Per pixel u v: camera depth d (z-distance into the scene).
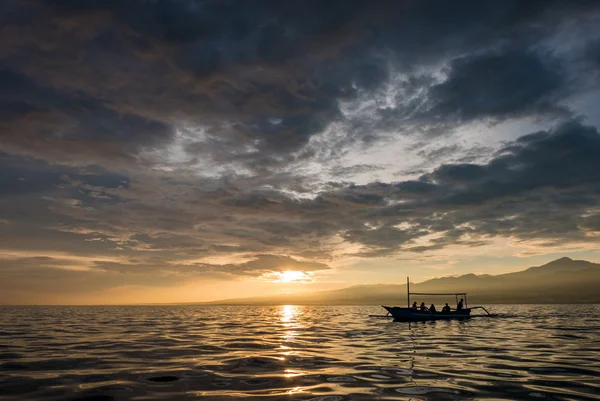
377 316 53.00
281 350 17.27
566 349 17.41
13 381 10.75
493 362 13.85
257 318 49.12
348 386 10.05
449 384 10.26
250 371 12.19
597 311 74.56
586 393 9.30
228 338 22.67
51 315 56.97
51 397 9.09
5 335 24.34
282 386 10.09
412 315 38.25
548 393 9.30
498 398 8.84
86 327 31.62
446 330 27.86
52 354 15.93
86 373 11.86
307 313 68.38
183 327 31.97
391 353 16.23
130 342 20.38
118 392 9.50
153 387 10.02
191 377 11.26
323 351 16.89
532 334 24.69
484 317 46.06
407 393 9.30
